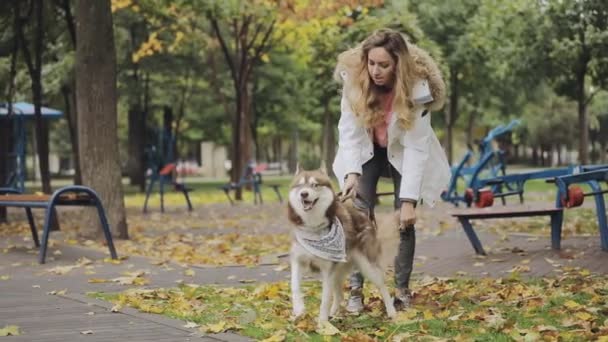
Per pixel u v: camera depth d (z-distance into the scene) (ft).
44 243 34.01
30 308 23.03
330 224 19.47
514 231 45.16
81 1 44.14
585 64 86.53
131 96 106.52
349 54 21.68
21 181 63.72
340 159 22.11
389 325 19.95
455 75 104.58
